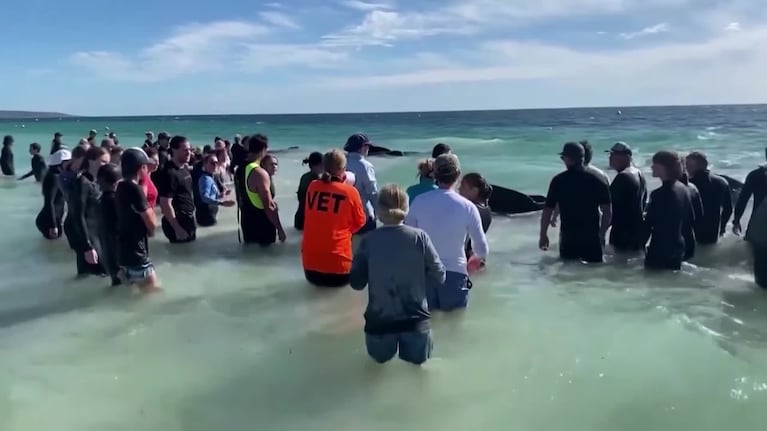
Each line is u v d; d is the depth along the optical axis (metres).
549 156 25.17
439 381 4.91
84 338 5.84
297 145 38.94
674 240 7.59
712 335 5.62
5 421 4.38
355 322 6.18
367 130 61.84
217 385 4.93
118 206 6.80
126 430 4.30
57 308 6.62
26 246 9.59
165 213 9.12
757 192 8.55
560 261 8.27
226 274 7.83
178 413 4.52
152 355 5.47
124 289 7.06
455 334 5.77
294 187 16.44
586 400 4.56
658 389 4.68
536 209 12.12
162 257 8.70
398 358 5.27
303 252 7.24
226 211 12.53
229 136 53.47
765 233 6.86
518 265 8.21
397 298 4.93
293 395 4.76
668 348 5.34
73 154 7.66
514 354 5.32
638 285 7.20
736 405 4.43
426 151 30.36
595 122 69.25
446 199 6.02
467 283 6.19
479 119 102.25
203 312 6.48
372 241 4.99
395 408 4.54
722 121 64.12
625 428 4.22
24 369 5.20
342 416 4.46
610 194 8.09
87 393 4.80
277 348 5.59
